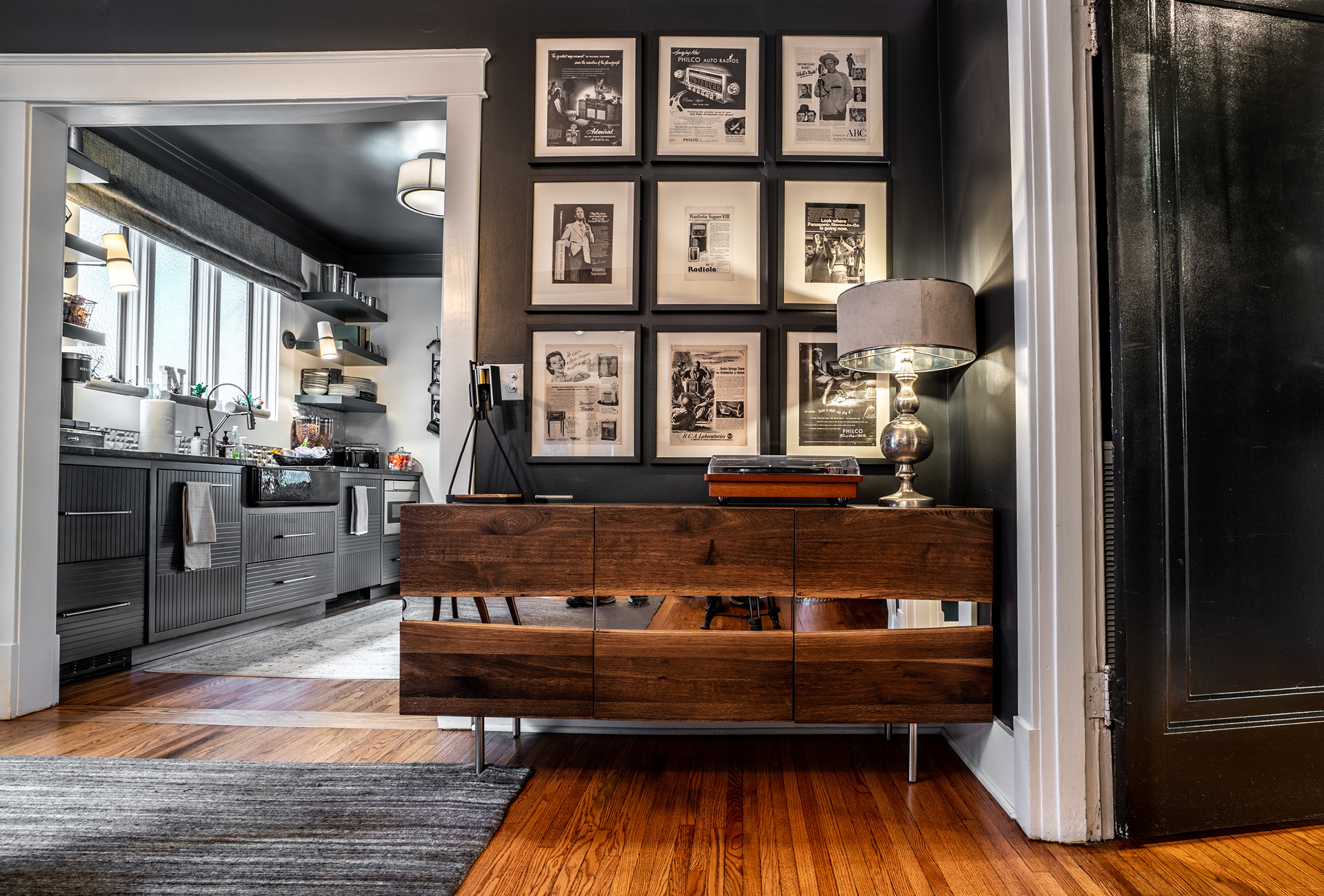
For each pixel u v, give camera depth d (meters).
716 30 2.45
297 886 1.40
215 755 2.12
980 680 1.84
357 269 5.92
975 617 1.85
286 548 4.09
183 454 3.35
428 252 5.83
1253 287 1.77
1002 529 1.88
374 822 1.67
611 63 2.43
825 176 2.43
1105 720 1.69
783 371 2.39
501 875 1.46
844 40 2.44
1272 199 1.79
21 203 2.46
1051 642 1.68
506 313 2.42
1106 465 1.76
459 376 2.38
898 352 2.09
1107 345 1.78
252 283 4.91
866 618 1.84
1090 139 1.76
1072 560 1.68
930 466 2.37
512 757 2.11
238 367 4.89
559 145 2.43
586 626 1.87
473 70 2.42
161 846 1.55
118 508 2.99
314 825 1.65
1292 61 1.82
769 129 2.44
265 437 5.00
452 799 1.79
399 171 4.36
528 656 1.88
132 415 3.83
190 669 3.12
